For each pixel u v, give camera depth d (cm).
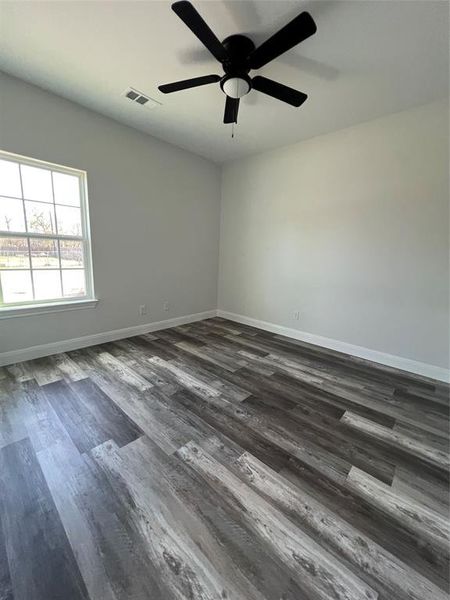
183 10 125
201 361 285
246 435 174
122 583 95
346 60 191
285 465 151
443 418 201
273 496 131
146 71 212
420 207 260
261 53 155
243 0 148
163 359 287
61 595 91
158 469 145
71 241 289
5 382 228
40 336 275
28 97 234
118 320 338
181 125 302
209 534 112
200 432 175
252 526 116
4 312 247
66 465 146
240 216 420
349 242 310
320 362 294
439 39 170
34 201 259
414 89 224
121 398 210
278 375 260
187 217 397
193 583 96
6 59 202
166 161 355
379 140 275
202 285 443
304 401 217
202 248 430
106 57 197
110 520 117
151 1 151
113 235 316
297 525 117
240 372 263
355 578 99
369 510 126
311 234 341
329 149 313
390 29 163
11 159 240
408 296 276
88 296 311
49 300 281
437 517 124
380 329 297
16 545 106
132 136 314
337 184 311
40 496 127
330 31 166
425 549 110
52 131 252
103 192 298
